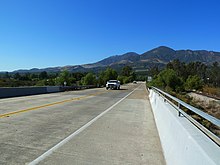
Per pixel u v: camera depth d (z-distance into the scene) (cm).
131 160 562
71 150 614
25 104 1592
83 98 2259
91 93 3103
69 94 2811
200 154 337
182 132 469
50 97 2280
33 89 2722
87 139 729
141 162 552
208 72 12175
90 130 852
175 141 528
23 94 2503
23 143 660
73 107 1512
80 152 602
